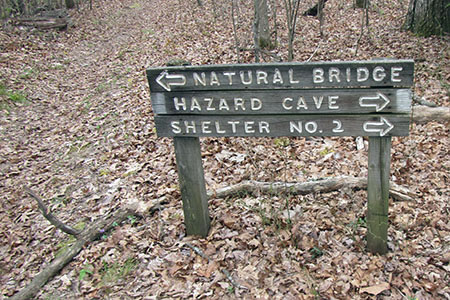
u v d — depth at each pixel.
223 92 3.30
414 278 3.21
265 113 3.28
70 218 4.82
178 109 3.45
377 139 3.13
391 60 2.87
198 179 3.72
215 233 4.00
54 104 9.48
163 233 4.13
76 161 6.39
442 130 5.57
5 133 7.91
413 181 4.61
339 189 4.45
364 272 3.32
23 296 3.54
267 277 3.39
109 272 3.72
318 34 11.97
